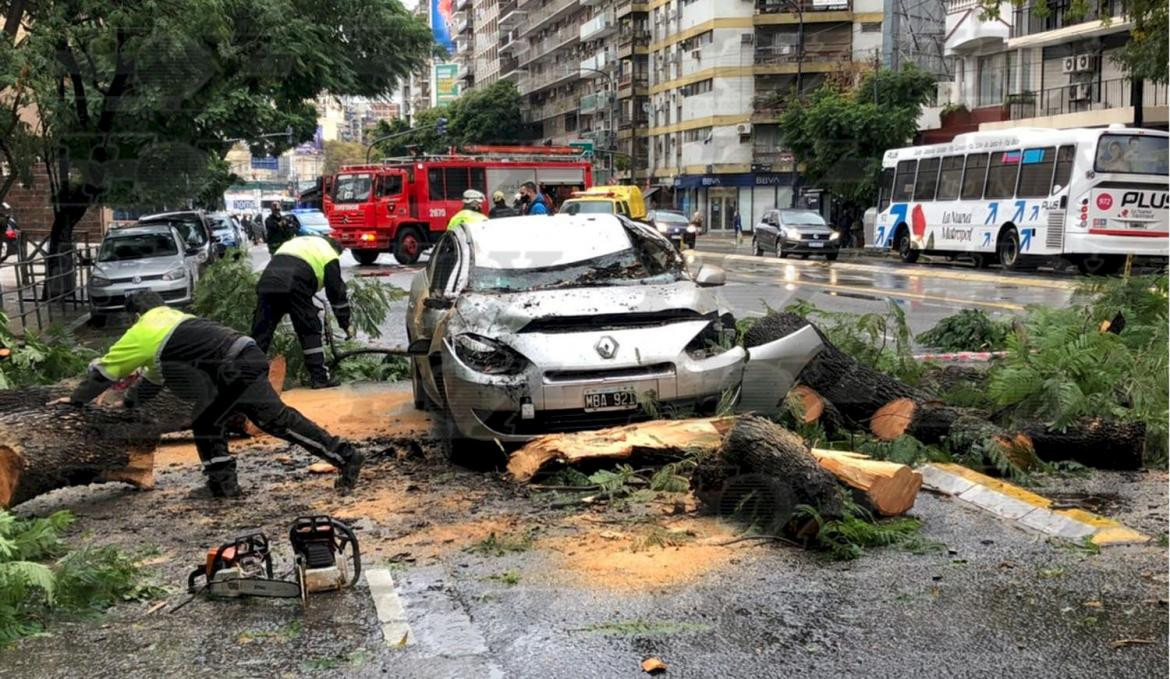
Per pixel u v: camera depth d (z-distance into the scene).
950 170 24.19
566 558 4.82
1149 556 4.73
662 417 6.29
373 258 29.58
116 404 6.17
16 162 13.75
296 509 5.76
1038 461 6.22
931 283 19.38
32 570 4.08
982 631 3.96
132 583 4.57
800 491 4.93
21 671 3.77
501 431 6.30
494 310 6.57
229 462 6.06
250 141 13.83
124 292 15.98
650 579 4.54
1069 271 22.75
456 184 28.48
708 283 7.43
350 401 8.95
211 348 5.81
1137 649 3.78
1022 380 6.59
